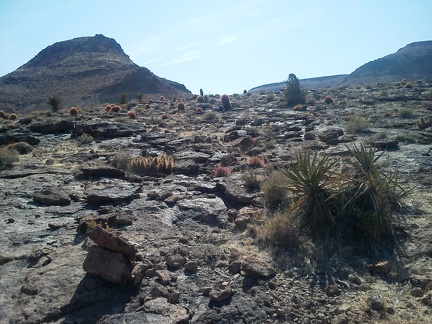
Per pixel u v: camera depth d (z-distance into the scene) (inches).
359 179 351.3
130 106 1772.9
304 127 929.5
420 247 299.3
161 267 273.6
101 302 235.1
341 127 875.4
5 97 3533.5
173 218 368.8
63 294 239.1
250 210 372.5
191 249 301.7
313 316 229.0
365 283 261.3
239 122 1069.8
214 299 238.1
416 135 706.8
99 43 5506.9
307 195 341.4
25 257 292.5
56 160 643.5
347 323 221.1
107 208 381.1
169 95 3722.9
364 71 4188.0
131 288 248.1
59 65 4717.0
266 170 492.1
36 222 359.9
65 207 400.5
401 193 398.3
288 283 259.9
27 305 231.5
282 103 1577.3
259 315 227.9
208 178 499.2
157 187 470.3
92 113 1450.5
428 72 3754.9
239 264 275.6
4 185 481.7
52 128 980.6
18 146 746.2
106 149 749.9
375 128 826.2
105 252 254.1
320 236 319.9
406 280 263.3
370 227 306.8
